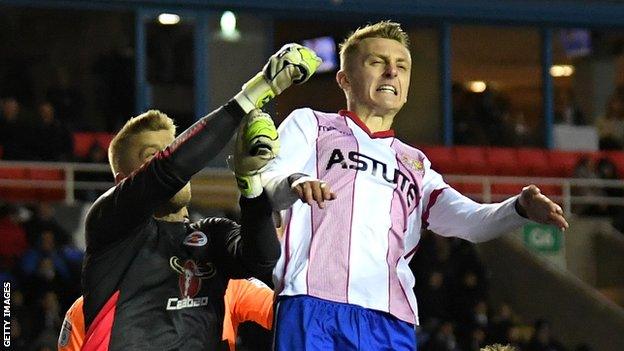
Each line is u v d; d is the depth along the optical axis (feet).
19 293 101.45
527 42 173.37
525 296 137.28
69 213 128.16
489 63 171.12
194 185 140.97
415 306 35.60
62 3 152.46
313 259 34.65
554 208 34.78
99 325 33.65
